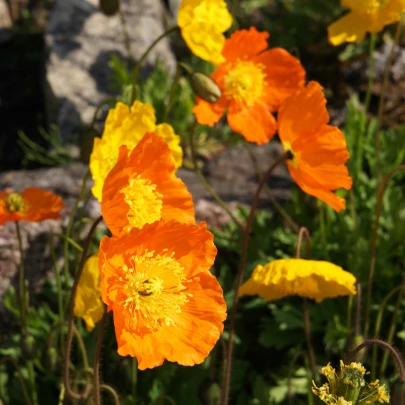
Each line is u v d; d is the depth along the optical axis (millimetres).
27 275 951
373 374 849
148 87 1239
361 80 1406
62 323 771
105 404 852
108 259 557
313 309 922
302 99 695
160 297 571
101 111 1407
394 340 924
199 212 1024
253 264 942
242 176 1133
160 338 569
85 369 746
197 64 1415
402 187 1045
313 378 822
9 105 1607
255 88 817
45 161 1358
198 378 863
